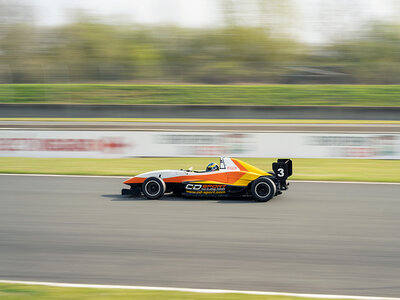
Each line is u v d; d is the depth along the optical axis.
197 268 11.76
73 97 73.06
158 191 20.25
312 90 71.44
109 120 59.22
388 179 25.97
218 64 86.00
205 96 72.06
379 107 59.53
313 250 13.14
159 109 63.78
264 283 10.79
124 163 31.80
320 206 18.98
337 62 89.44
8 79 83.06
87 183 24.97
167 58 94.00
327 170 28.80
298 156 32.78
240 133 33.19
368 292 10.27
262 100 69.81
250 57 93.88
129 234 14.74
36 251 13.14
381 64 79.69
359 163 31.22
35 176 27.25
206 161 32.28
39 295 9.78
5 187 23.69
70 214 17.55
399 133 31.86
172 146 33.59
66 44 95.69
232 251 13.05
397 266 11.88
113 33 96.81
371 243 13.80
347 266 11.88
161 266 11.91
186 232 14.94
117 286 10.41
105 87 75.94
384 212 18.00
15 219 16.77
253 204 19.27
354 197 21.05
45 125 50.00
